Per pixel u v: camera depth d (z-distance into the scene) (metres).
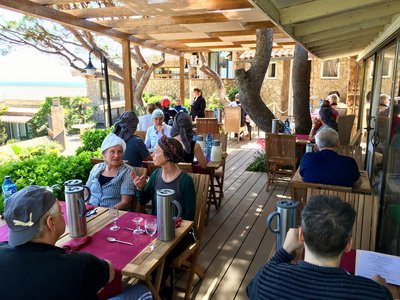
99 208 2.50
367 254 1.74
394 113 3.38
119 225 2.21
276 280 1.14
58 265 1.23
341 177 2.88
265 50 5.99
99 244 1.95
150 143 4.87
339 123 6.33
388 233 3.18
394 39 3.50
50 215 1.30
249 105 6.33
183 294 2.66
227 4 3.73
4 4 3.28
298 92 6.73
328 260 1.13
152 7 3.86
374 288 1.05
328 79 13.21
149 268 1.71
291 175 5.33
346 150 4.22
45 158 3.95
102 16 4.29
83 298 1.27
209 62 15.66
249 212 4.34
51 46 7.64
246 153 8.02
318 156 3.02
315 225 1.13
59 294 1.20
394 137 3.30
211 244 3.47
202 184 2.85
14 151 5.90
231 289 2.71
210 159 4.25
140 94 9.19
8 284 1.18
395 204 3.01
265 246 3.42
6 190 2.71
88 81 17.28
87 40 6.96
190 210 2.46
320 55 6.85
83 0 3.61
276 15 2.49
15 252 1.23
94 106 16.84
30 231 1.24
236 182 5.65
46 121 15.61
